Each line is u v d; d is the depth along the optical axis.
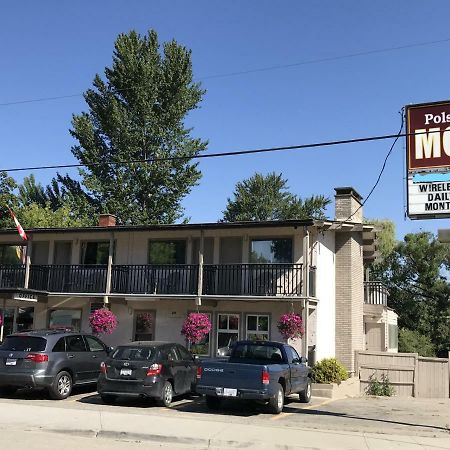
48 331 15.80
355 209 23.83
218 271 22.02
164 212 40.31
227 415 13.17
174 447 9.62
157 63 41.00
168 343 15.25
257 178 54.62
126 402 15.02
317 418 13.34
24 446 9.27
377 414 14.80
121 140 39.75
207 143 42.16
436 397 21.45
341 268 23.02
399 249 45.16
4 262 27.00
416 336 39.81
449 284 44.97
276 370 13.56
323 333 21.84
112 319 21.92
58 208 42.66
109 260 23.12
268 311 21.75
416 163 14.27
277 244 22.08
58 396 14.91
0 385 14.67
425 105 14.32
